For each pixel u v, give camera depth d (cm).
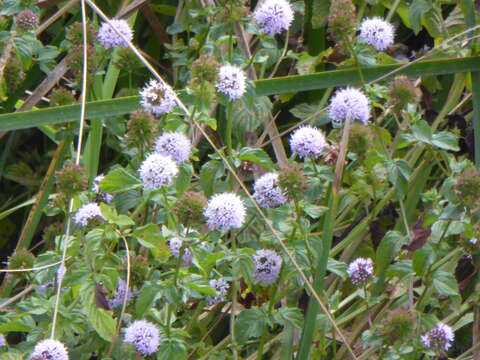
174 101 70
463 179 68
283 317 70
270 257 69
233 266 67
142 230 65
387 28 78
